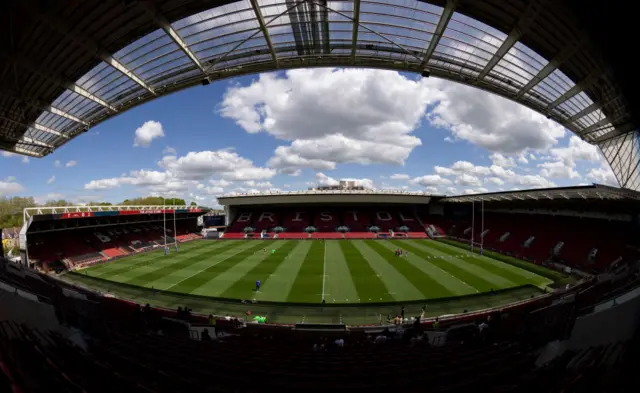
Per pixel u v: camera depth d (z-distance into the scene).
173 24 12.95
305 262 33.69
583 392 4.86
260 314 18.20
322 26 13.78
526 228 41.03
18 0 10.04
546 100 17.62
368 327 14.92
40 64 13.91
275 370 7.17
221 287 24.20
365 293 22.02
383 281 25.06
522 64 14.54
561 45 11.82
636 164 18.66
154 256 40.00
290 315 18.00
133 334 11.16
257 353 9.23
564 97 16.42
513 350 8.25
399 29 13.69
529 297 20.34
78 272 31.09
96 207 39.56
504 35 12.73
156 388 5.57
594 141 21.62
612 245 27.42
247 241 54.16
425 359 8.12
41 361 6.07
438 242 49.66
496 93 17.84
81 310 13.51
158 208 52.31
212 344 10.63
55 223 36.66
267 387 5.83
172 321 14.90
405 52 15.20
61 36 12.35
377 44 14.80
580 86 14.48
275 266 31.81
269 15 13.08
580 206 33.50
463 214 62.25
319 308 19.28
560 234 34.78
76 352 7.33
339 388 5.70
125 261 36.91
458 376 6.47
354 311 18.67
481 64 15.26
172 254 41.25
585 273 25.84
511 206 46.94
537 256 33.03
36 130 21.44
